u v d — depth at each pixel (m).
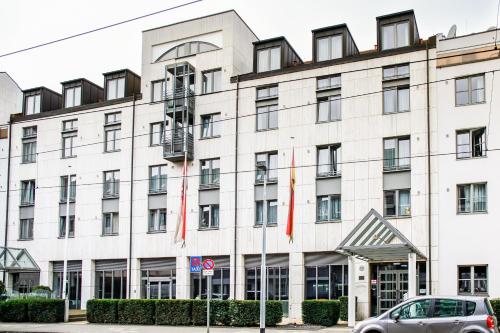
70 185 47.22
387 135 36.81
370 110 37.50
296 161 39.25
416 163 35.72
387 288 35.56
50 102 51.09
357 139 37.62
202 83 43.25
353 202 37.19
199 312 32.78
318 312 32.12
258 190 40.25
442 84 35.75
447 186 34.78
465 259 33.75
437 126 35.56
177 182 43.12
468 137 34.91
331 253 37.59
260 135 40.62
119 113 46.31
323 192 38.25
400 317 20.56
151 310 34.03
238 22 43.53
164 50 45.16
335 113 38.72
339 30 39.75
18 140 50.19
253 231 39.94
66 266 42.09
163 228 43.28
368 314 35.41
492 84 34.53
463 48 35.53
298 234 38.50
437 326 19.91
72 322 36.53
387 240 30.53
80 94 49.00
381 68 37.53
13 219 49.22
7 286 48.12
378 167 36.81
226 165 41.44
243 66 43.97
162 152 43.91
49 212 47.81
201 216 42.00
